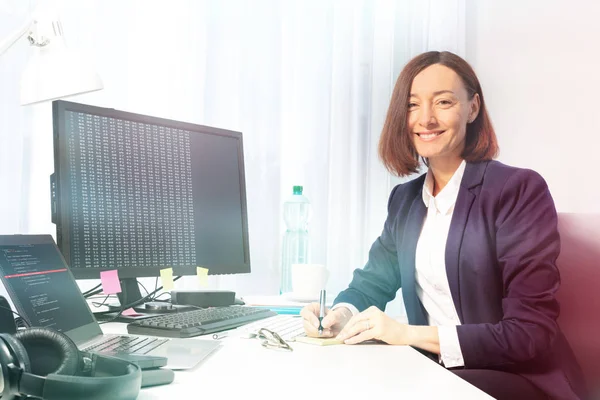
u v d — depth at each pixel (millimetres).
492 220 1370
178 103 2209
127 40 2164
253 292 2246
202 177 1572
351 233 2365
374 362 965
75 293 1060
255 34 2271
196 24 2232
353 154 2385
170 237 1473
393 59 2426
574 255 1404
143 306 1482
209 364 910
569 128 2467
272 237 2260
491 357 1189
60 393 596
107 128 1365
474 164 1478
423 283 1509
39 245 1054
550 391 1245
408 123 1539
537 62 2498
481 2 2541
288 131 2342
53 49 1151
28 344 672
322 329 1201
